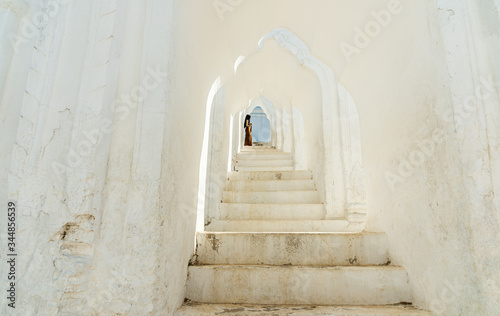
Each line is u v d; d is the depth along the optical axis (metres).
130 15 1.47
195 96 1.93
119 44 1.44
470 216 1.28
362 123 2.63
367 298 1.76
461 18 1.43
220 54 2.40
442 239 1.47
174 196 1.50
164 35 1.41
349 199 3.59
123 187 1.30
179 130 1.57
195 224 2.09
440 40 1.45
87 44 1.45
